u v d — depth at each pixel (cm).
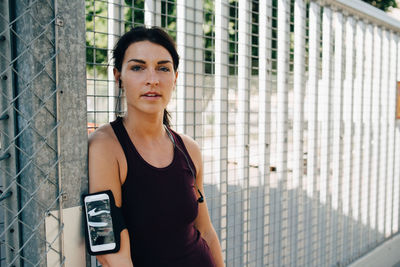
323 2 284
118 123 118
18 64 100
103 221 107
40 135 99
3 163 103
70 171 105
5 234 104
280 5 243
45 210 100
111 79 156
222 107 208
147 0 169
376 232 391
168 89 117
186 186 125
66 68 103
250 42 222
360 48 343
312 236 294
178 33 184
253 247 264
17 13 99
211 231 150
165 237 119
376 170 383
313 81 280
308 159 283
